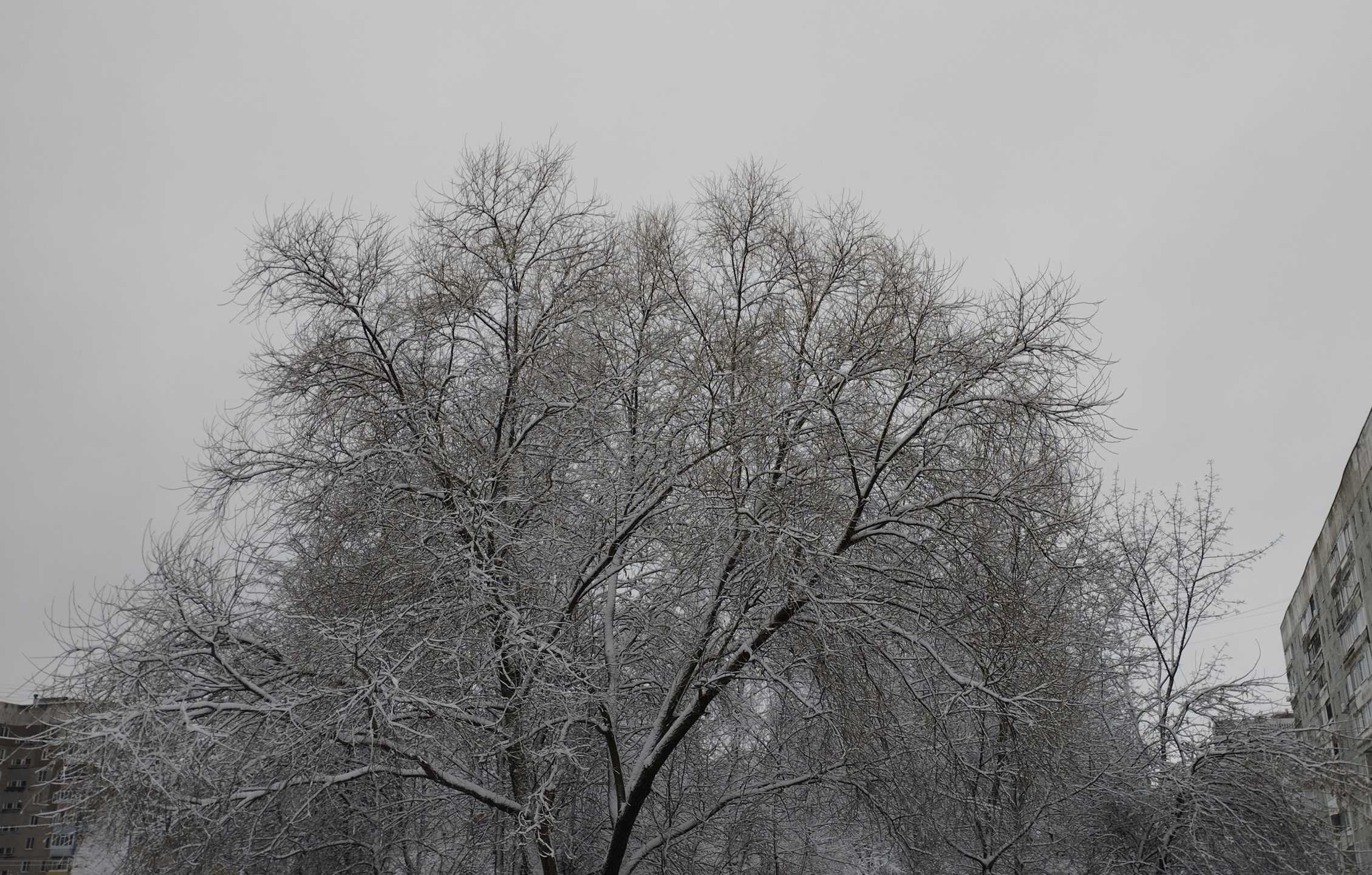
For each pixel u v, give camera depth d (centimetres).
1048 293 1329
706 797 1551
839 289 1522
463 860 1473
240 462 1407
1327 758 1830
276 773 1198
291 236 1407
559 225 1517
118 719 1091
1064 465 1476
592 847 1553
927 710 1363
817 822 1642
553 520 1379
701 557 1356
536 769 1419
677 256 1622
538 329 1437
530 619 1262
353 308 1409
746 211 1620
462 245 1469
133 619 1225
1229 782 1742
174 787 1105
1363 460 4209
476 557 1242
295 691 1220
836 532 1388
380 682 1116
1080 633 1719
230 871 1305
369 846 1420
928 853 1479
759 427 1342
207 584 1283
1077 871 1906
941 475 1358
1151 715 1906
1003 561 1373
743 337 1512
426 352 1460
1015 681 1355
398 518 1352
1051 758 1447
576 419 1441
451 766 1417
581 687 1249
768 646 1416
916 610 1331
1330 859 1753
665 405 1498
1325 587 5047
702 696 1348
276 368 1430
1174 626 2030
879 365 1359
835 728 1353
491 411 1466
